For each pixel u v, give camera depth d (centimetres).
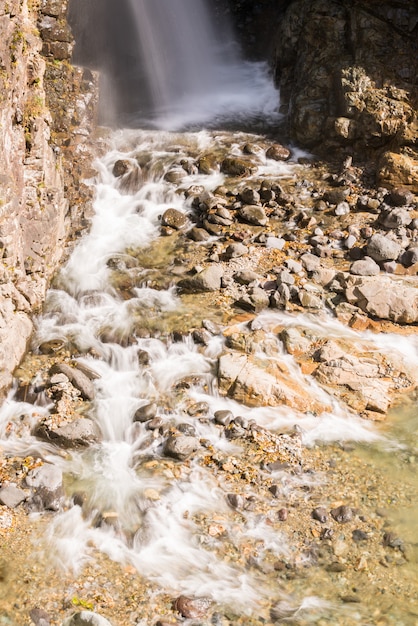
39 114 852
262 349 812
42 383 767
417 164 1043
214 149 1143
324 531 631
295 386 771
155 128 1190
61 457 699
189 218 1021
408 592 585
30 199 841
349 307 870
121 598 575
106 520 635
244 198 1031
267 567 604
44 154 865
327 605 575
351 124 1105
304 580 595
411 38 1119
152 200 1048
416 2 1106
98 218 1007
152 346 823
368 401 761
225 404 762
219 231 991
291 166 1120
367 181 1074
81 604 568
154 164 1094
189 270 930
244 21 1421
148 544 619
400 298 859
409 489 675
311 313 867
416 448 717
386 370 795
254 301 866
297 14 1231
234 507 652
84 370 786
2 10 757
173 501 657
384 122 1079
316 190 1064
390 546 621
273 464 691
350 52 1149
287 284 891
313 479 683
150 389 773
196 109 1267
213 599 576
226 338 827
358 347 820
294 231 991
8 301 769
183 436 707
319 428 738
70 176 998
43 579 586
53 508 645
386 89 1098
